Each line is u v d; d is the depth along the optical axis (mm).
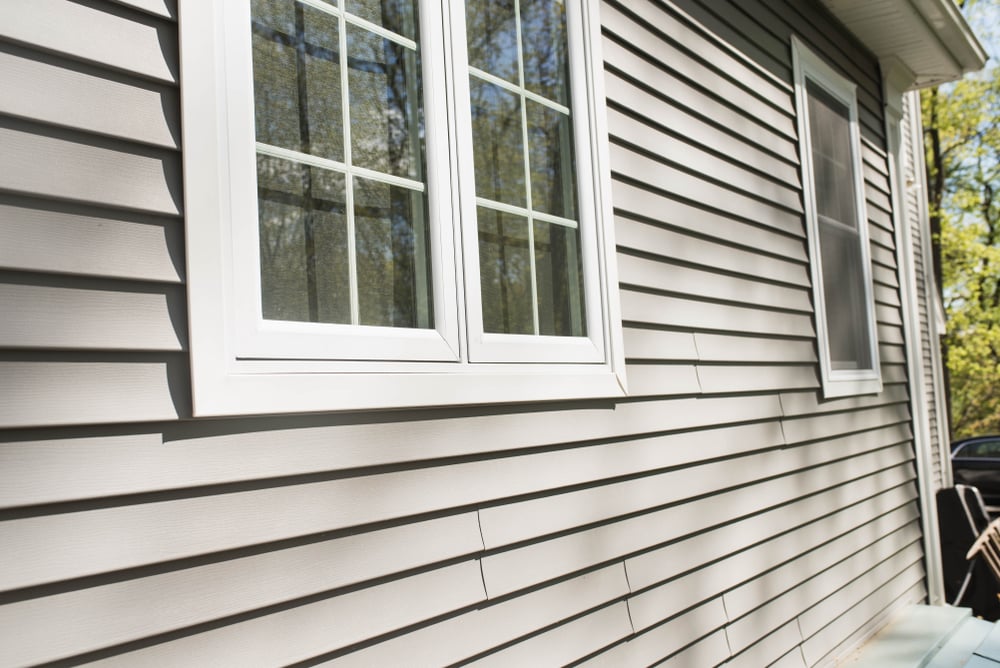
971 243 16328
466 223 1882
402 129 1815
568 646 2029
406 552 1639
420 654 1639
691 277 2826
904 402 5082
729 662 2744
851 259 4504
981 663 3580
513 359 1968
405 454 1662
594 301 2283
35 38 1169
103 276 1219
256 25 1560
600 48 2434
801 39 4086
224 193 1386
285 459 1434
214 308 1341
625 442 2365
